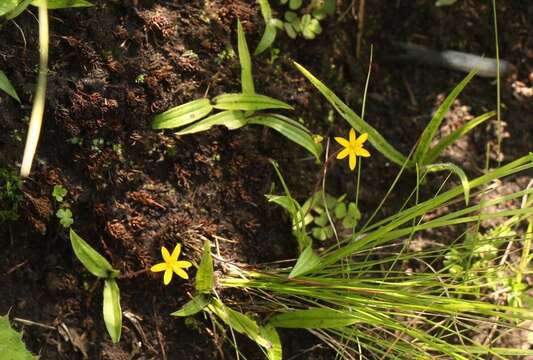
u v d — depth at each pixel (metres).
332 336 0.69
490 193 0.74
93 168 0.65
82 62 0.65
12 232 0.65
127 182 0.66
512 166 0.65
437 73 0.77
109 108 0.65
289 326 0.67
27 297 0.65
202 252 0.67
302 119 0.71
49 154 0.65
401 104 0.75
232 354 0.67
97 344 0.65
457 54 0.76
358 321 0.65
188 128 0.66
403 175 0.73
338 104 0.68
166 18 0.67
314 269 0.67
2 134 0.63
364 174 0.73
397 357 0.66
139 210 0.66
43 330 0.64
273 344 0.66
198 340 0.67
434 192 0.73
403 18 0.77
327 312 0.66
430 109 0.75
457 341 0.71
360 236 0.71
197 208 0.68
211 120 0.67
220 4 0.69
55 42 0.65
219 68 0.68
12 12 0.63
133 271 0.66
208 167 0.68
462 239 0.73
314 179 0.71
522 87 0.77
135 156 0.66
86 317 0.65
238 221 0.68
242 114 0.68
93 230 0.66
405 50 0.76
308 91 0.71
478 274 0.71
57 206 0.65
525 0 0.78
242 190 0.69
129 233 0.66
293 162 0.70
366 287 0.66
